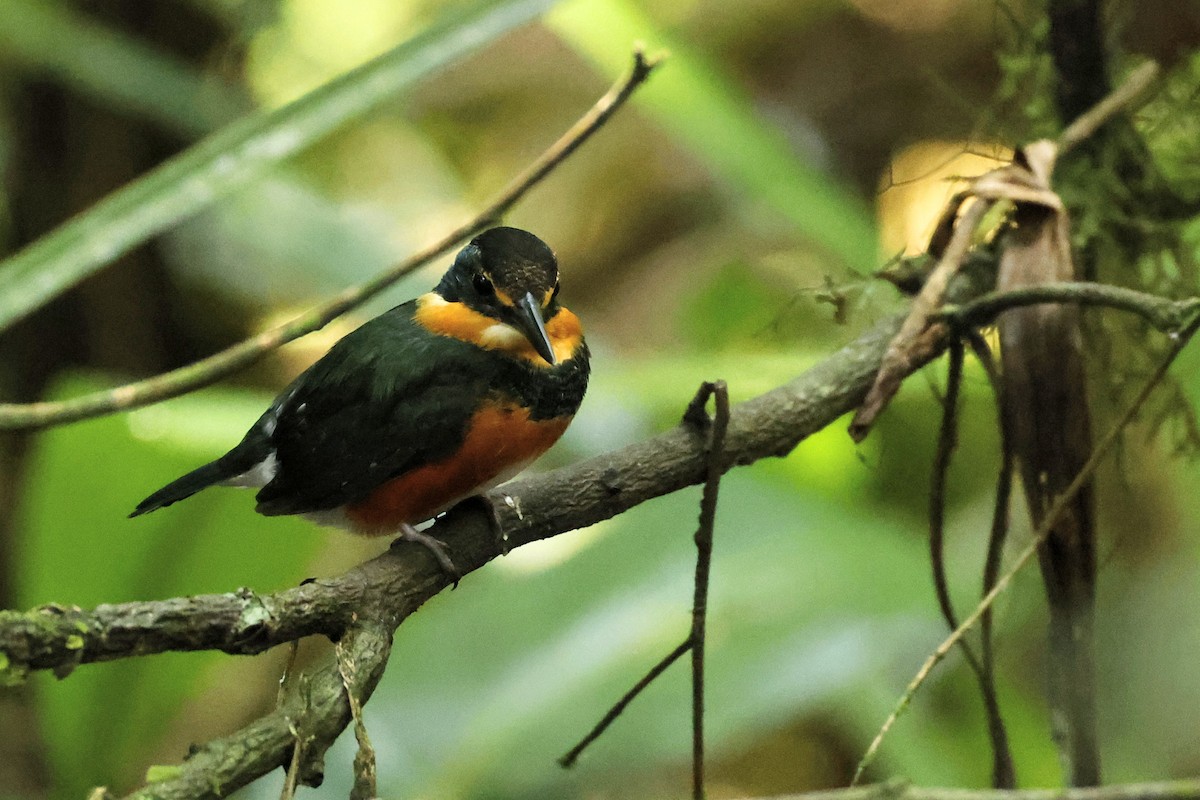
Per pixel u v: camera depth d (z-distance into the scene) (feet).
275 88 52.37
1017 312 21.24
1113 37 26.55
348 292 18.51
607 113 19.22
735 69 49.93
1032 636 35.40
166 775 14.49
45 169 44.24
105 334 44.70
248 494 26.40
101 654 14.58
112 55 40.83
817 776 43.37
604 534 30.25
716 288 41.55
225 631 15.67
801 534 29.22
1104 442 19.58
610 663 27.50
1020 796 14.42
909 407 36.47
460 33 20.86
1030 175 22.53
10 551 38.63
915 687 18.26
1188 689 33.45
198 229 45.19
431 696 27.73
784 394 22.57
